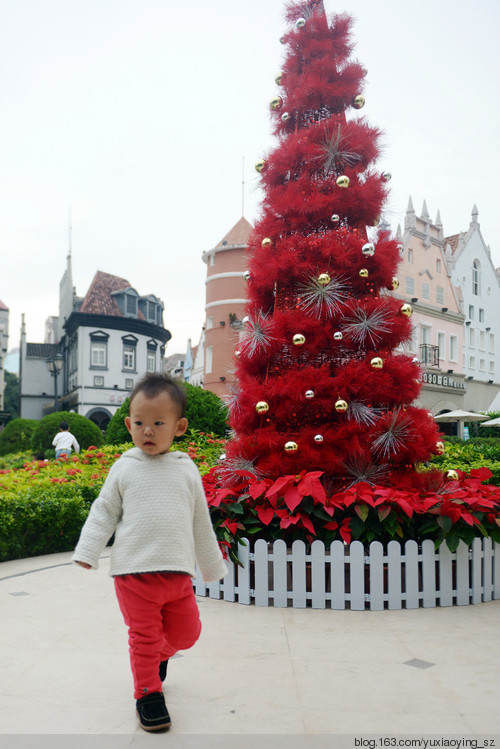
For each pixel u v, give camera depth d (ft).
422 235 122.01
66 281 182.39
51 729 8.45
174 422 9.15
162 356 166.61
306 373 16.29
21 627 13.48
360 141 17.71
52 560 21.95
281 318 16.67
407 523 15.19
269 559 15.25
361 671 10.62
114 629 13.32
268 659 11.28
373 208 17.65
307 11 19.66
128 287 152.25
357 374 16.19
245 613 14.52
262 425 17.20
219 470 17.37
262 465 16.37
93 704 9.31
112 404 146.20
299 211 17.46
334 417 16.89
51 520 23.16
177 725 8.57
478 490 16.74
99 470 31.50
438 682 10.08
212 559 9.61
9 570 20.07
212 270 111.45
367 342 16.98
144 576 8.59
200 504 9.46
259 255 17.69
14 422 71.10
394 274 17.67
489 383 144.77
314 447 16.31
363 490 15.07
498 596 15.97
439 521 14.74
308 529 15.03
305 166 18.29
